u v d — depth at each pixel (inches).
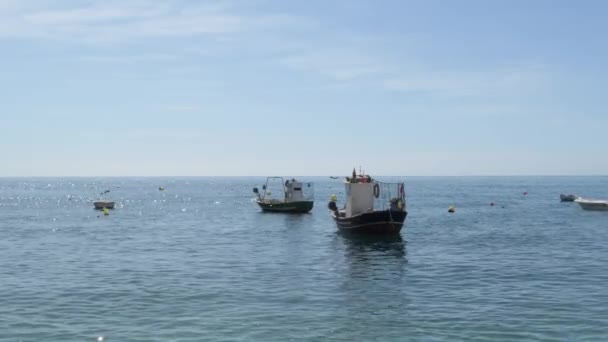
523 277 1293.1
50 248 1899.6
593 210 3661.4
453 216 3287.4
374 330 867.4
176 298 1080.2
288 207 3543.3
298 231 2474.2
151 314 959.0
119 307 1008.2
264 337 833.5
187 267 1465.3
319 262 1550.2
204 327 881.5
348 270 1408.7
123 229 2650.1
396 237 1991.9
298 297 1090.7
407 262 1537.9
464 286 1195.3
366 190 2066.9
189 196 6855.3
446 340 818.2
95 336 837.8
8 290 1160.2
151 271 1400.1
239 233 2420.0
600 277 1283.2
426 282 1245.1
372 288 1177.4
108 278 1300.4
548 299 1059.3
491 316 940.6
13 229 2640.3
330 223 2859.3
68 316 948.0
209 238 2224.4
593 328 866.8
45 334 848.3
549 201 5022.1
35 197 6584.6
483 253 1711.4
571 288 1161.4
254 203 5167.3
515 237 2167.8
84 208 4402.1
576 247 1841.8
